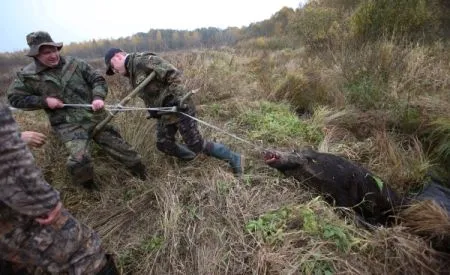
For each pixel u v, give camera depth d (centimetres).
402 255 239
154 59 312
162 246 265
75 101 329
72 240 184
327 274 221
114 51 328
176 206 295
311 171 300
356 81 510
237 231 263
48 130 404
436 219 260
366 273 224
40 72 316
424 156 353
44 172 365
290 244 242
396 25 677
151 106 333
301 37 1172
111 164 378
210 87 552
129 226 304
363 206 289
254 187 314
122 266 262
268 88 563
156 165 372
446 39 687
